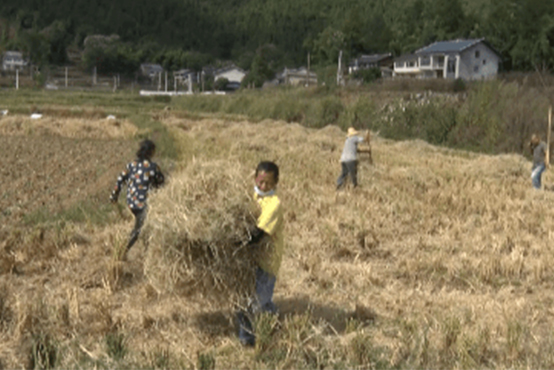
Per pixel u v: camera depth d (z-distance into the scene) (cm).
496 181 1324
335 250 736
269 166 450
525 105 2236
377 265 684
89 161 1466
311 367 422
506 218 906
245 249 440
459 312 520
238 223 431
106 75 18288
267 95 4694
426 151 2017
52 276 608
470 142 2333
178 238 433
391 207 955
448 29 9869
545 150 1202
